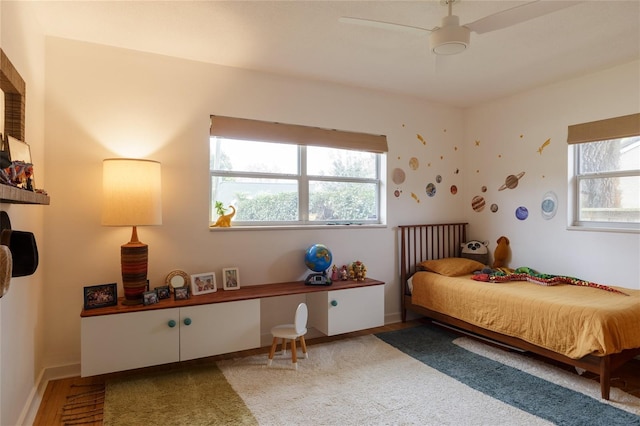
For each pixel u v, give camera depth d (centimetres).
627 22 256
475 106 462
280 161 369
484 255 439
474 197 464
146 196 270
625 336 248
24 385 219
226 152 344
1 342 176
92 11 243
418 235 438
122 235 298
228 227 334
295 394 252
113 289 274
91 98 288
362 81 376
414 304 407
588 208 362
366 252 404
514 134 417
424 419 223
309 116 370
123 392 254
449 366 297
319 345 346
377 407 236
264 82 349
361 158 414
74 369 281
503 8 238
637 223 328
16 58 201
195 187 322
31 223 237
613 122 334
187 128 319
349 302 341
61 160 279
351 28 266
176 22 258
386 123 414
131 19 254
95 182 289
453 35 214
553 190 380
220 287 329
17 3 203
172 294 303
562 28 264
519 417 224
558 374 282
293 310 364
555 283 339
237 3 234
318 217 389
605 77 340
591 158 360
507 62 325
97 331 252
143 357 264
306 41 287
